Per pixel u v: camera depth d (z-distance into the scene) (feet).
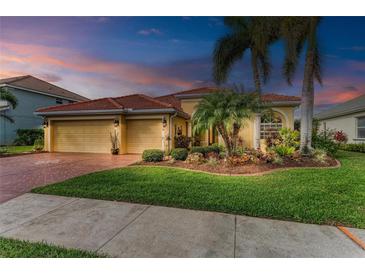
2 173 27.91
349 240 11.08
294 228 12.41
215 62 44.06
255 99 30.42
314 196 17.37
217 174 25.54
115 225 12.95
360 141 57.93
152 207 15.81
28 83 84.33
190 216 14.20
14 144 73.36
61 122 53.88
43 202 16.98
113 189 19.72
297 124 66.39
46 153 51.13
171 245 10.77
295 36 34.22
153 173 26.32
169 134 47.62
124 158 42.42
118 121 48.78
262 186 20.24
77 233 12.01
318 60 37.37
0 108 71.10
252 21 40.14
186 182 21.93
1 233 12.05
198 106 30.99
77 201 17.16
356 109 57.36
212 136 55.31
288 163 30.60
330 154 39.11
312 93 36.09
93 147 51.80
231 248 10.47
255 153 32.27
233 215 14.32
